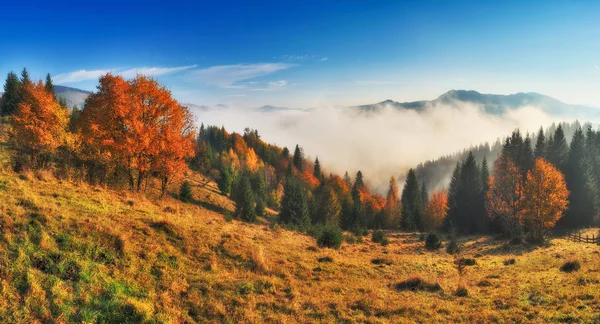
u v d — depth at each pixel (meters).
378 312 12.73
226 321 11.05
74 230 14.26
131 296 11.47
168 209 25.31
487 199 63.56
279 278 16.02
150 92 29.61
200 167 91.06
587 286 14.37
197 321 10.98
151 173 37.34
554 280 16.59
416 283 17.14
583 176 59.06
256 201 79.94
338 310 12.66
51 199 17.39
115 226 15.96
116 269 12.76
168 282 13.07
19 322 8.77
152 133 29.77
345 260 22.20
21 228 13.21
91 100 29.97
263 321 11.39
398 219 94.06
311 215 84.44
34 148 38.22
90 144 33.47
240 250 18.39
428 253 36.38
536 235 44.88
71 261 12.24
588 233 47.97
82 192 21.00
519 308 12.43
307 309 12.71
